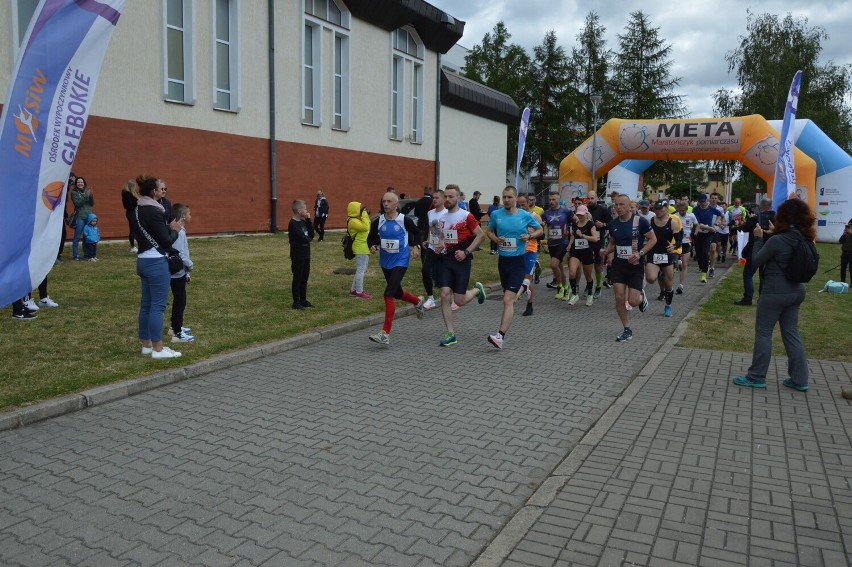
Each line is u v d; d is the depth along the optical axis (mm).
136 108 18625
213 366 7102
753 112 41531
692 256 21297
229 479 4348
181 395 6207
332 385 6613
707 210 15430
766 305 6453
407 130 32344
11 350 7242
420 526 3738
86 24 6023
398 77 31547
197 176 20797
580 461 4680
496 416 5711
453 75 37906
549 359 7855
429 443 5047
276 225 24016
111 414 5637
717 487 4250
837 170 27062
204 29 20594
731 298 12852
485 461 4715
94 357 7055
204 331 8578
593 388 6621
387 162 30703
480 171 40688
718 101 43438
